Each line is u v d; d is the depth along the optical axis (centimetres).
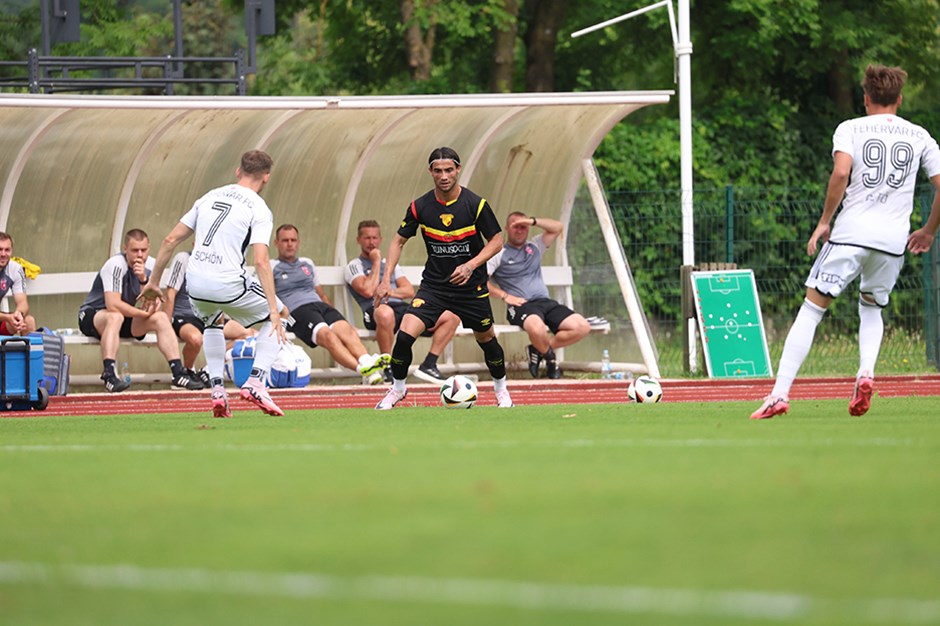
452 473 1834
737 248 7306
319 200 5662
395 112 5462
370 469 1906
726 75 9981
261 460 2081
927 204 5972
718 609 1025
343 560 1227
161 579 1164
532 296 5516
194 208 3450
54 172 5275
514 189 5878
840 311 6669
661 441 2341
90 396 4741
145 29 10906
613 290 5675
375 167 5728
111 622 1020
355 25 10250
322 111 5366
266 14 5931
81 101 4672
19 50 10419
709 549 1259
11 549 1323
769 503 1522
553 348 5491
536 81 9625
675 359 6203
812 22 8962
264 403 3497
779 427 2705
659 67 10531
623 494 1598
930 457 1997
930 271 5938
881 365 6094
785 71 9712
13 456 2252
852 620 988
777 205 7438
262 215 3409
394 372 3838
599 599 1061
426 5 9288
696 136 8525
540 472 1831
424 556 1238
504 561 1210
